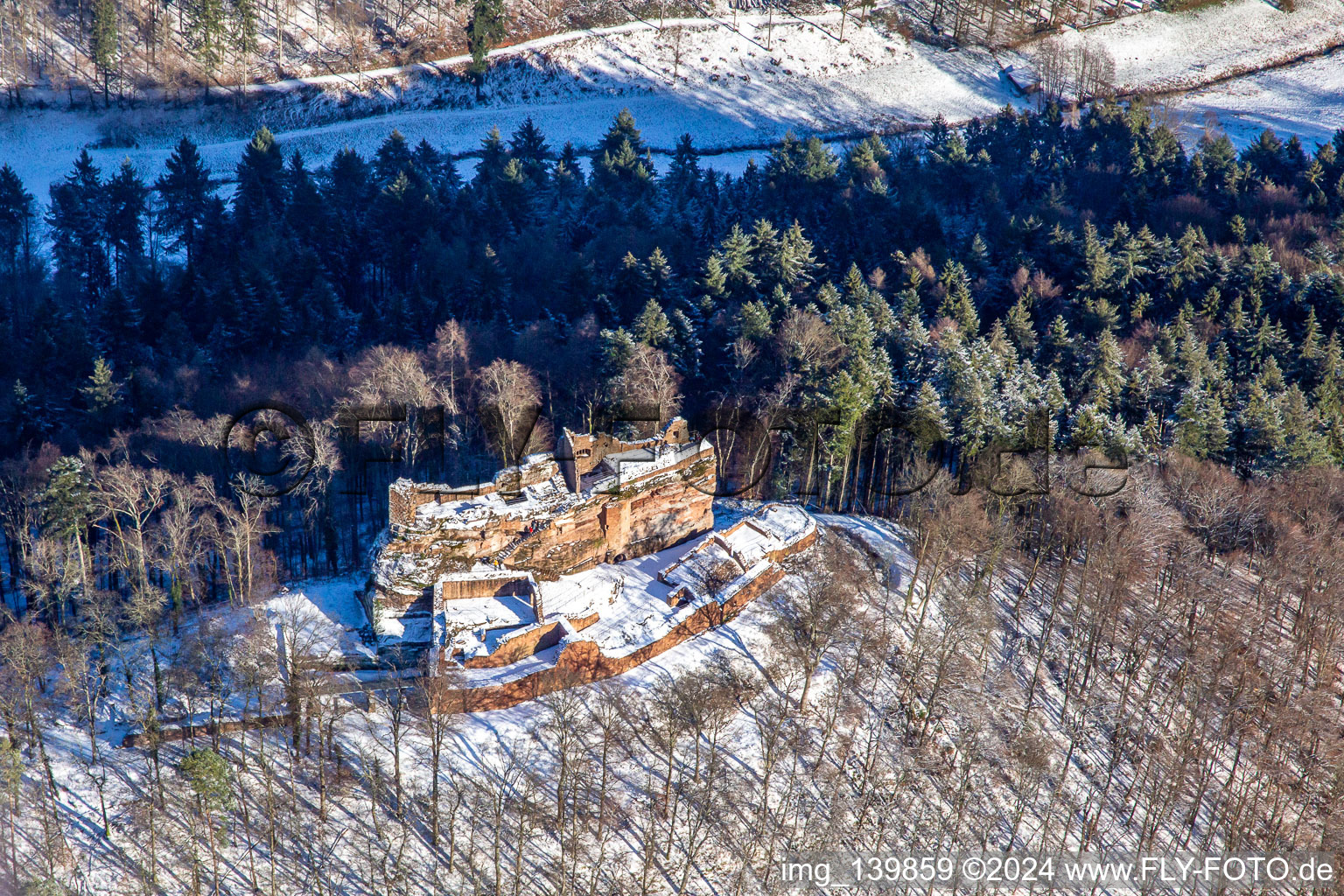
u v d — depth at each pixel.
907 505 92.25
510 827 62.22
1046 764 69.06
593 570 78.75
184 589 79.19
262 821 61.22
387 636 70.69
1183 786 70.81
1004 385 101.12
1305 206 146.00
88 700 64.88
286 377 104.00
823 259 133.88
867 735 69.94
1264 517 89.00
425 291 122.44
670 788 65.00
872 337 104.31
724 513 89.81
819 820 65.00
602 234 134.12
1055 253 131.00
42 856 58.81
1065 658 78.94
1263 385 106.75
